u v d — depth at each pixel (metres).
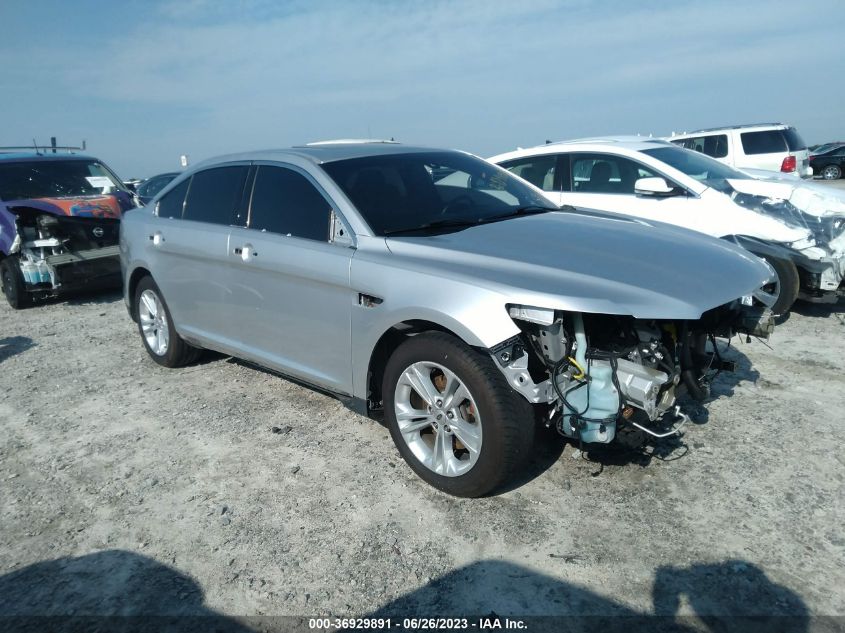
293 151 4.29
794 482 3.24
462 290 3.00
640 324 3.10
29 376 5.53
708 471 3.37
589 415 2.92
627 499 3.16
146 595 2.70
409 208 3.84
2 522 3.29
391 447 3.85
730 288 3.10
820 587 2.52
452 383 3.13
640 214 6.47
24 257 8.22
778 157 12.59
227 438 4.07
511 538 2.91
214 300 4.58
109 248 8.58
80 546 3.05
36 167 9.12
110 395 4.95
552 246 3.35
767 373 4.68
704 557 2.72
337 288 3.58
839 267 5.62
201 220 4.73
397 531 3.02
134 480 3.62
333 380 3.78
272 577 2.76
